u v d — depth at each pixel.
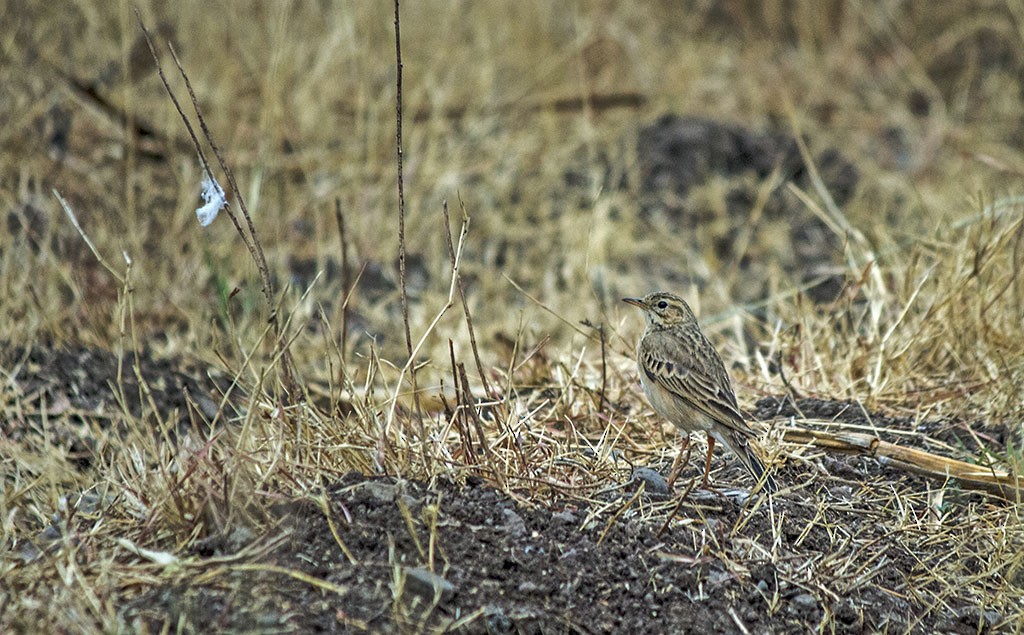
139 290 14.02
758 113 21.42
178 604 7.83
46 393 11.95
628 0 23.20
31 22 17.08
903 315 11.88
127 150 16.34
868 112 22.00
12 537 9.09
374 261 16.08
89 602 7.84
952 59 23.47
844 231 14.24
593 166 18.77
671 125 19.84
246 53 18.33
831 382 11.91
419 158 18.23
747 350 13.68
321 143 18.05
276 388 9.51
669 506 9.36
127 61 16.05
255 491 8.62
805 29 23.67
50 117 16.55
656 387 10.31
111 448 11.09
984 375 11.90
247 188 16.55
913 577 9.34
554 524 8.90
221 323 13.97
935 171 19.91
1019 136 21.28
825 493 10.13
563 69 21.52
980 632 8.92
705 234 17.70
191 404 10.13
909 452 10.46
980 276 12.41
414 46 20.19
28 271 13.43
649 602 8.45
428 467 9.12
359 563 8.24
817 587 8.95
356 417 9.88
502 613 8.02
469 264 16.55
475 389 12.41
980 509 10.19
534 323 14.95
